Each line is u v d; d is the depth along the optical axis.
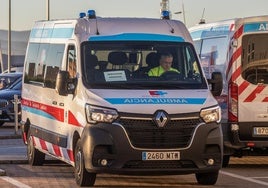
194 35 18.41
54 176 14.98
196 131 12.71
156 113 12.55
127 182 14.12
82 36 13.79
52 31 15.63
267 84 16.06
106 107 12.57
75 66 13.67
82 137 12.76
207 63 17.27
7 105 28.23
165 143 12.59
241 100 16.05
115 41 13.75
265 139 16.05
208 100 13.01
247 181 14.41
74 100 13.35
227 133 16.08
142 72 13.47
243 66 16.06
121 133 12.48
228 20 16.52
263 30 16.06
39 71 16.12
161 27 14.20
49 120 15.01
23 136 17.41
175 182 14.20
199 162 12.77
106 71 13.37
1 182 14.12
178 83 13.40
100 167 12.53
